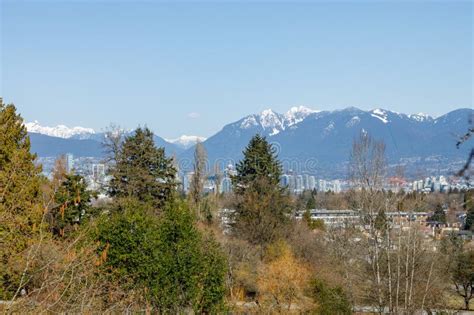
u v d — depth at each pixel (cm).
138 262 1716
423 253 2689
